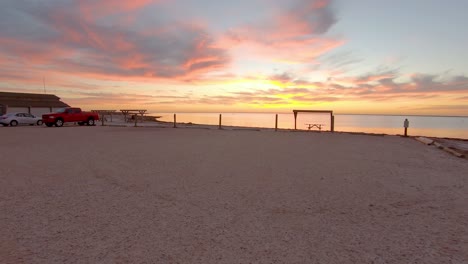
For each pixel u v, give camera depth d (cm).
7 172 868
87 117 3650
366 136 2073
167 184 736
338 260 371
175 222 492
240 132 2439
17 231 454
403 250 396
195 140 1781
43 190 680
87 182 755
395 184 740
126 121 4569
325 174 850
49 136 2077
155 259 372
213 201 604
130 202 596
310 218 513
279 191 677
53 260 368
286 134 2236
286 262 366
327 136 2067
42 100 5431
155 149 1368
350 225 483
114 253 387
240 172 873
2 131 2616
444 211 548
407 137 1994
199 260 370
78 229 462
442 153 1258
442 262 366
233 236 440
